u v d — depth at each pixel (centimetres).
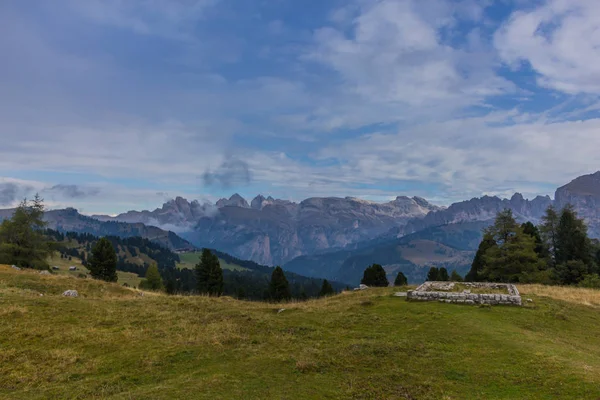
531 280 4875
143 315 2253
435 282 3812
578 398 1138
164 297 3125
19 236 5447
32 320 1975
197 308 2575
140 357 1545
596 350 1770
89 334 1825
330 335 1948
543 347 1661
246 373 1395
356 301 2917
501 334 1873
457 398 1197
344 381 1339
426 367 1461
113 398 1173
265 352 1648
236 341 1800
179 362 1510
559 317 2333
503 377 1341
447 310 2405
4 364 1456
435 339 1809
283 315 2473
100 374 1399
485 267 5559
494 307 2523
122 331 1909
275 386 1284
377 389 1269
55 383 1316
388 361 1528
